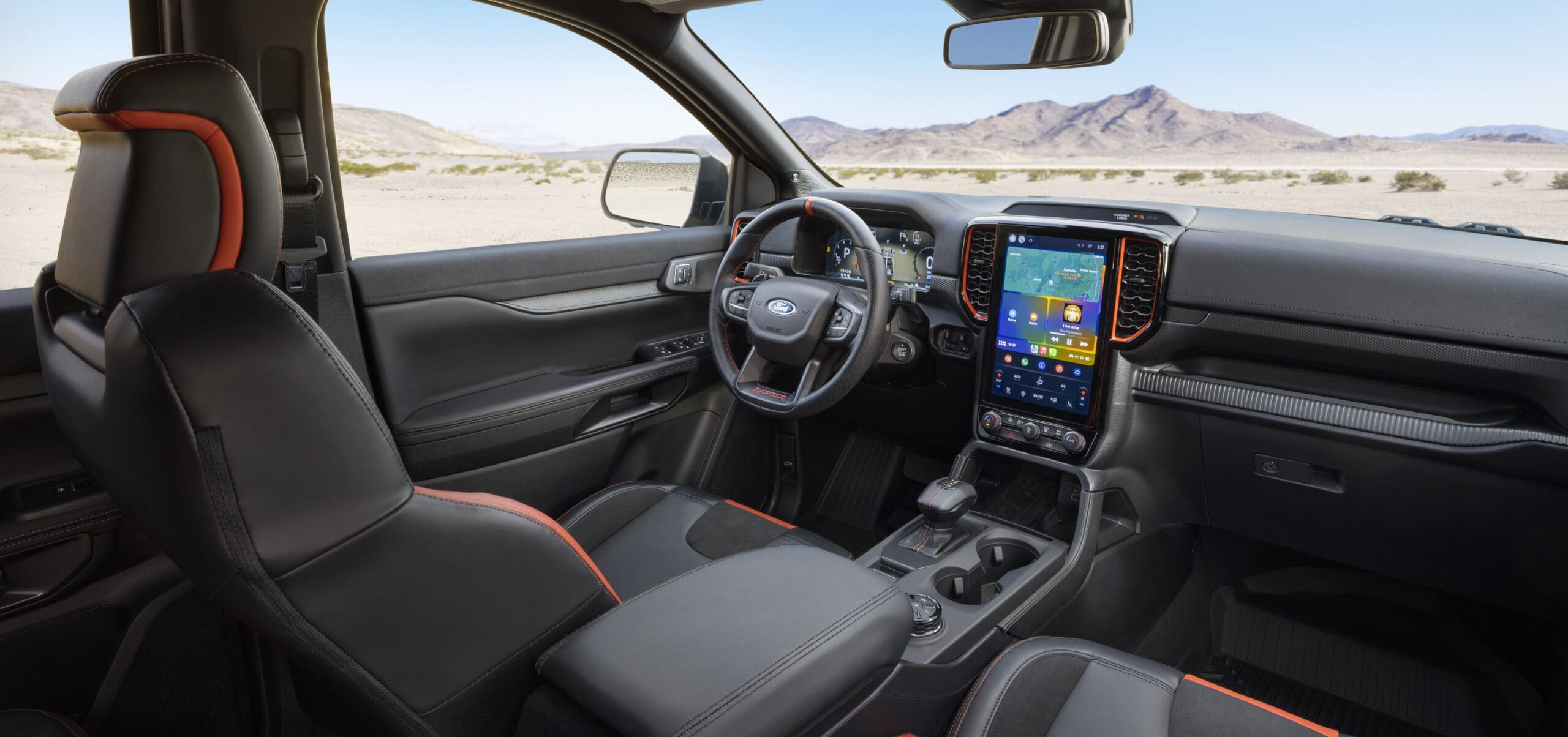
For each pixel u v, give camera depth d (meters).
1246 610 2.08
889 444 2.74
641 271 2.43
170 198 0.72
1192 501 2.07
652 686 0.79
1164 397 1.90
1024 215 2.10
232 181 0.74
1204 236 1.76
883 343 1.83
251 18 1.58
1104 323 1.87
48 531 1.34
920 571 1.78
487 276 2.06
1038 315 1.96
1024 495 2.16
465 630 0.83
